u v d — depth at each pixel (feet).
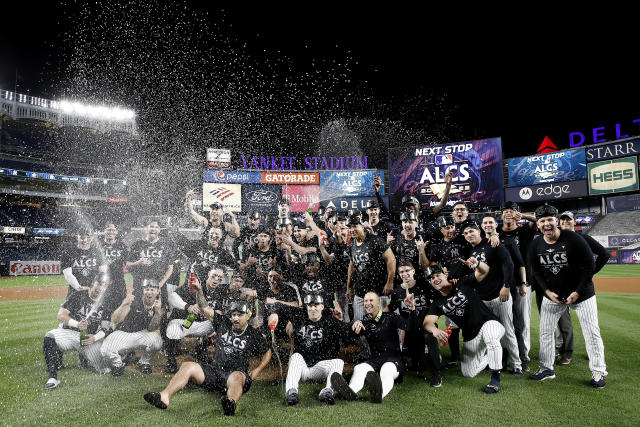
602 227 100.48
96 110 138.51
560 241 14.28
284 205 21.66
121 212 133.49
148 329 16.10
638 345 18.56
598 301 33.22
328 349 14.43
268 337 17.19
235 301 13.37
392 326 14.39
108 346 15.17
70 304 15.67
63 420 11.30
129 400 12.86
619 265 78.28
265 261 21.39
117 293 17.42
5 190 113.50
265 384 14.64
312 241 22.65
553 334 14.57
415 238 18.70
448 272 17.26
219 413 11.79
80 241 18.74
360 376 13.03
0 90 125.70
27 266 85.87
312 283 18.51
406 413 11.57
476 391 13.43
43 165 132.16
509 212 17.60
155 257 19.83
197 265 20.10
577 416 11.16
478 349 14.82
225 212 23.07
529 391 13.32
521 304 16.52
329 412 11.76
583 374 14.97
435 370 14.01
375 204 21.75
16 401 12.73
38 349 19.47
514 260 16.71
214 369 13.10
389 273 18.25
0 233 102.32
